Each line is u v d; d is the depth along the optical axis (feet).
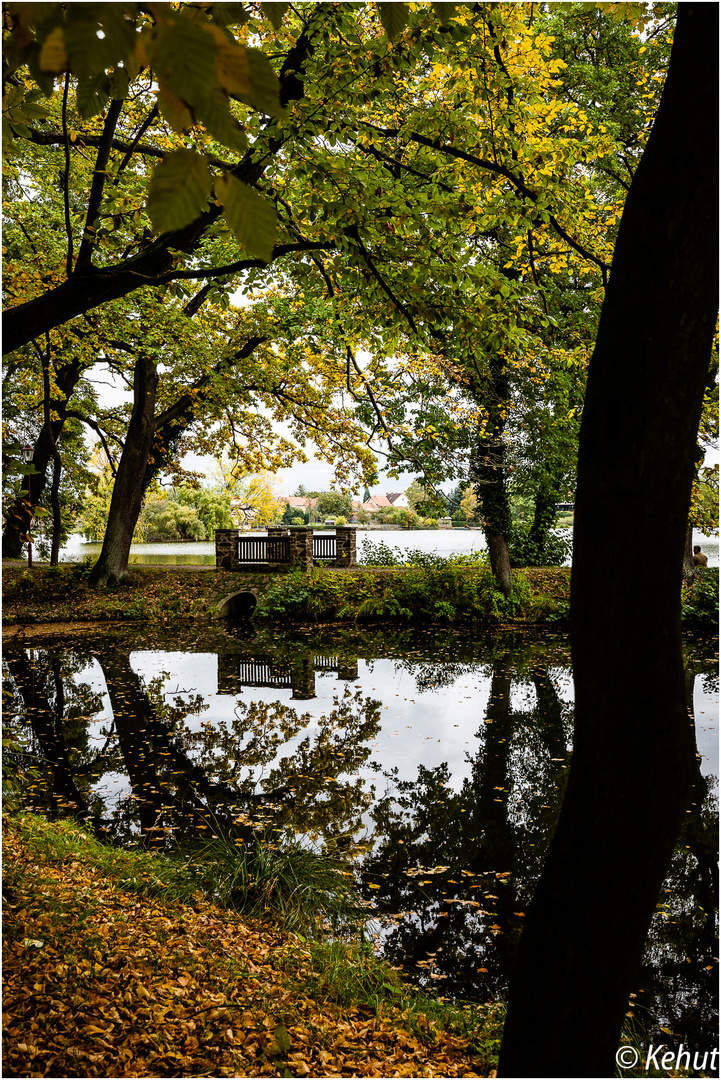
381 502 200.95
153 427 68.80
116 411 72.59
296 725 32.86
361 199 16.16
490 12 15.71
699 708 34.50
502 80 16.76
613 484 6.56
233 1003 11.45
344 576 66.59
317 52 15.08
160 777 25.99
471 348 20.67
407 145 19.31
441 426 51.06
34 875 14.93
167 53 2.74
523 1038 6.89
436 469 54.03
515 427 55.26
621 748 6.54
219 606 64.28
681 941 16.10
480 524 61.46
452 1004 13.48
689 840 21.33
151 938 13.23
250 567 72.74
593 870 6.61
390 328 21.70
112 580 67.77
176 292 18.80
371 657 48.78
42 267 28.89
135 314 44.19
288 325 49.65
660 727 6.50
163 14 2.70
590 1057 6.70
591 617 6.72
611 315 6.75
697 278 6.34
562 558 72.33
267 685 41.04
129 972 11.70
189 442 74.28
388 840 20.90
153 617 61.98
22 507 13.41
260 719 33.78
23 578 65.92
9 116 6.25
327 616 62.95
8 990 10.52
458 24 13.98
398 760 28.04
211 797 24.14
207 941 13.73
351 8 14.17
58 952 11.86
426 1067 10.55
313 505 189.98
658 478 6.46
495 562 60.54
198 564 85.81
